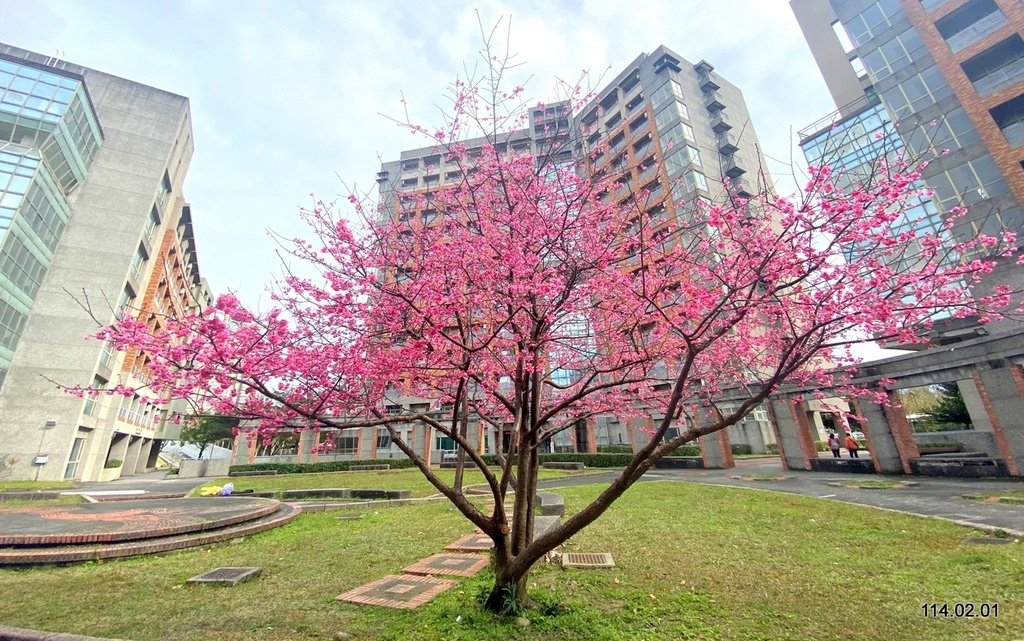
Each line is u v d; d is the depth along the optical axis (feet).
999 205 65.00
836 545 23.13
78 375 90.53
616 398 31.76
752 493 40.55
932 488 38.81
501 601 15.61
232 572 21.40
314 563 23.54
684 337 15.39
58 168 92.53
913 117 77.10
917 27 81.00
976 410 70.64
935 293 16.20
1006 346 41.98
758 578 18.88
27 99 87.40
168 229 132.67
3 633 13.80
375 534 29.99
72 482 80.43
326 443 23.54
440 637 14.10
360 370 17.97
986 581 17.06
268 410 17.08
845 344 15.60
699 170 113.19
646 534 26.53
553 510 33.35
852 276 15.93
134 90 116.37
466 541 26.40
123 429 119.24
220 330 14.87
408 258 20.42
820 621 14.76
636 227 22.21
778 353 23.11
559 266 19.67
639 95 143.23
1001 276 51.37
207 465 105.60
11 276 80.43
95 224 100.78
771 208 17.57
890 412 51.65
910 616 14.80
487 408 29.81
